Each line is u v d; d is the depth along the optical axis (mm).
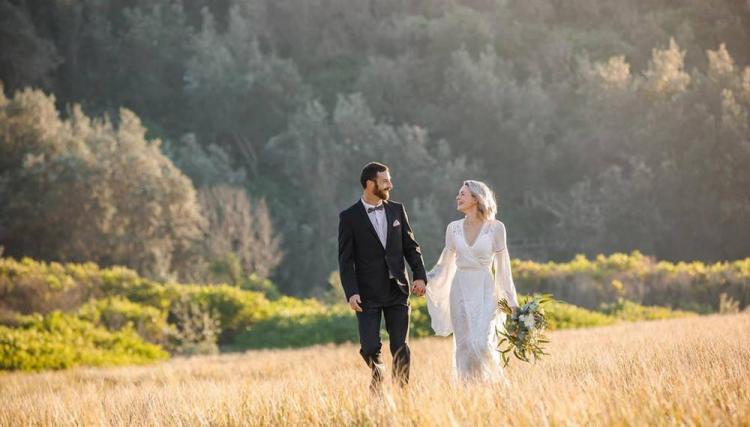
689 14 108500
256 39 107688
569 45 101625
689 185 74312
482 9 111750
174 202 59906
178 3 112562
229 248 59781
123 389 11141
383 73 98562
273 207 83938
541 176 87562
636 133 79812
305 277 79812
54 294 28500
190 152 84000
